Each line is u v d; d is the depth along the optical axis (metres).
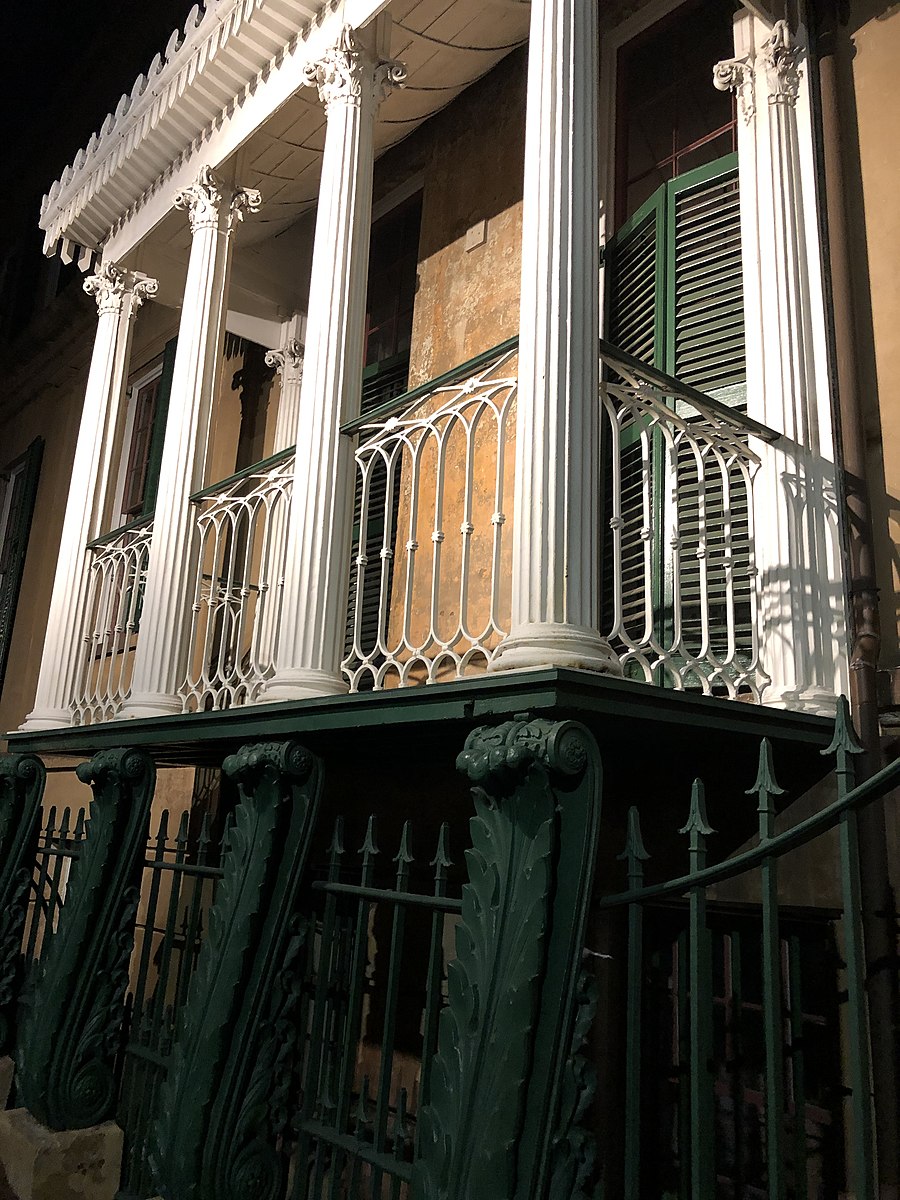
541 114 3.68
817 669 3.99
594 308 3.54
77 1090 4.47
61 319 11.78
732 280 4.88
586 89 3.74
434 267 6.83
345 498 4.55
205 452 5.82
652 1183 4.11
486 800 3.02
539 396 3.38
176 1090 3.79
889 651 3.92
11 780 5.73
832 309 4.32
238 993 3.82
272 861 3.95
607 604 5.09
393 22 5.91
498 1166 2.57
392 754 4.77
